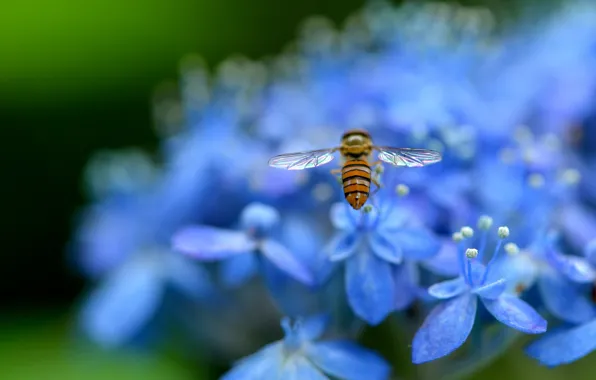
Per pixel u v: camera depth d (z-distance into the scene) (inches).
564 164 8.5
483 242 7.5
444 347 7.1
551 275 7.5
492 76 9.0
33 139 10.0
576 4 9.6
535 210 8.0
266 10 10.3
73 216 10.1
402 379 7.8
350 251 7.4
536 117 8.7
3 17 9.8
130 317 8.8
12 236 10.0
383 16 9.3
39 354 9.4
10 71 9.9
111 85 10.0
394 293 7.4
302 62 9.3
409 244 7.4
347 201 7.4
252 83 9.3
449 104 8.4
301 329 7.4
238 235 7.7
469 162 8.1
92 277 9.5
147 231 8.9
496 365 8.6
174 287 8.7
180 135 9.4
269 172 8.3
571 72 8.9
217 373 9.3
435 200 7.9
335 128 8.7
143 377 9.4
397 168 7.8
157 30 10.0
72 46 9.9
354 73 9.1
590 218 8.2
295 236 8.2
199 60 10.1
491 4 10.0
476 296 7.2
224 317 8.7
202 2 10.2
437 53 8.9
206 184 8.6
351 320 7.6
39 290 10.1
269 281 7.8
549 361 7.2
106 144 10.0
